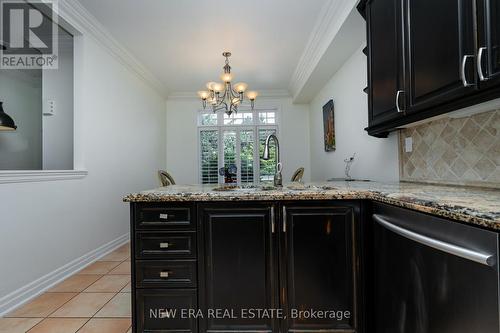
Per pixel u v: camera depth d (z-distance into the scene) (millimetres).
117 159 3725
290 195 1483
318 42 3369
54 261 2518
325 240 1505
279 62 4254
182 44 3582
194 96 5922
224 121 6105
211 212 1517
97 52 3258
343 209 1508
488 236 771
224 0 2654
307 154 5977
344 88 3625
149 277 1535
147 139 4848
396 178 2430
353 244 1505
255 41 3518
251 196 1478
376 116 1940
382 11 1827
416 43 1457
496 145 1452
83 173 2943
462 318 844
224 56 3977
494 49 1016
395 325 1241
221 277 1519
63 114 3119
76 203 2846
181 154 5984
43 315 1954
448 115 1582
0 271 1989
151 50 3752
